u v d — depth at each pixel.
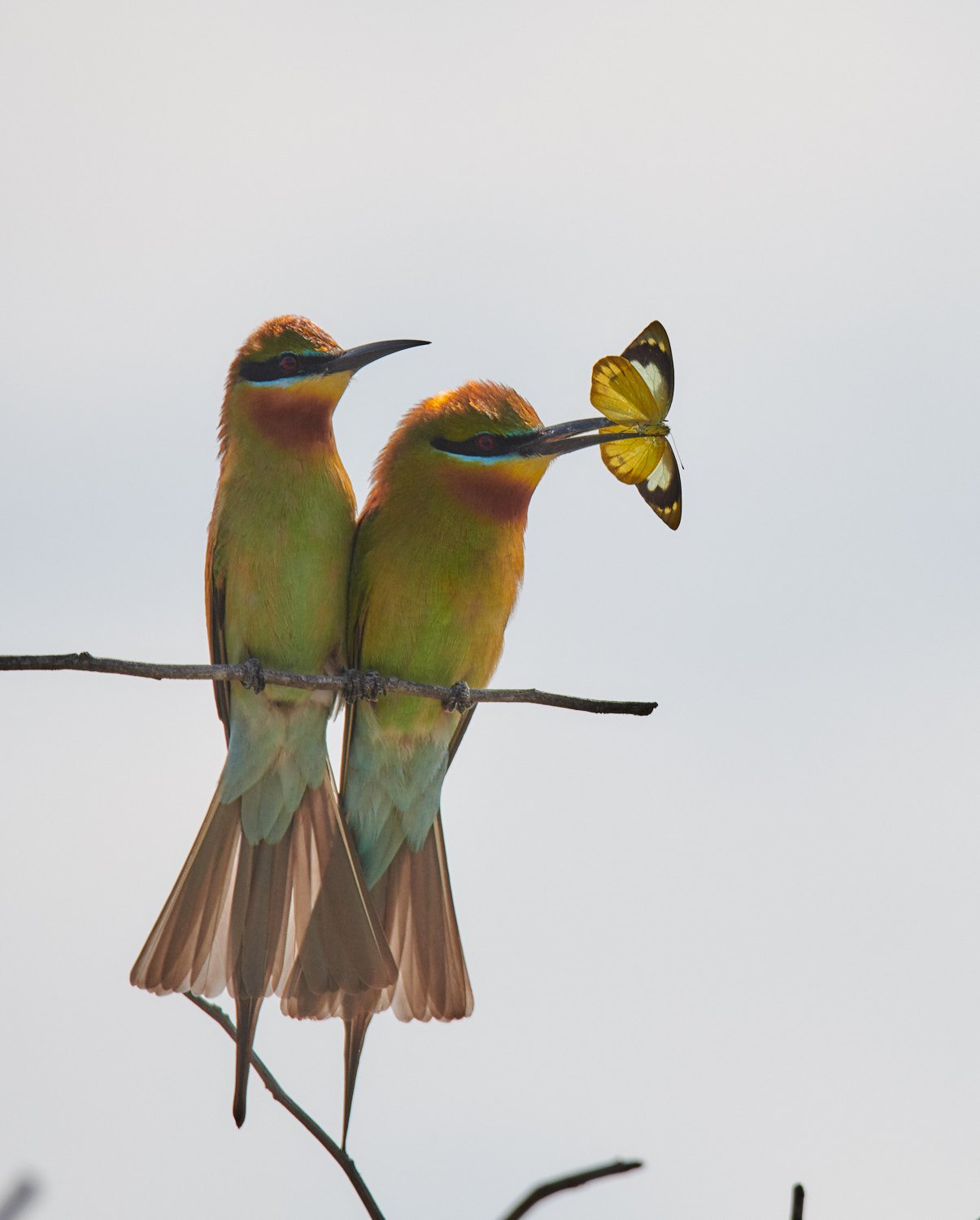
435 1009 10.31
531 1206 3.62
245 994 9.80
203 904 9.99
